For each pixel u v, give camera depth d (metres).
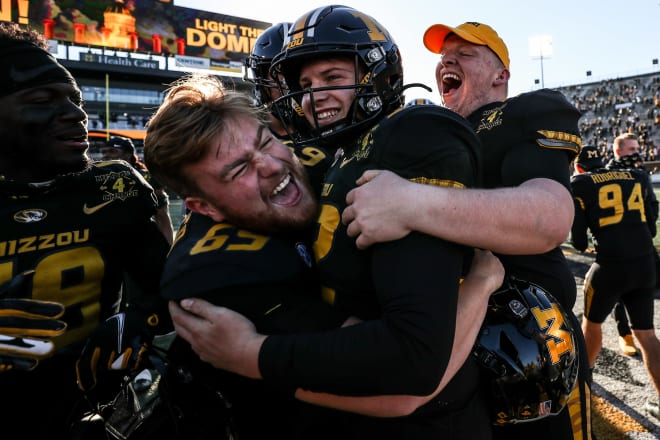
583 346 1.23
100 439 0.96
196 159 0.79
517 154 1.10
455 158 0.76
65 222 1.01
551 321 1.05
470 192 0.76
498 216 0.74
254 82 2.06
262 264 0.77
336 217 0.82
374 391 0.68
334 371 0.67
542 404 1.01
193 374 0.96
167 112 0.80
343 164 0.88
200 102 0.80
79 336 1.03
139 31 24.70
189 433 0.94
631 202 2.33
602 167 2.62
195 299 0.78
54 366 0.98
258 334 0.74
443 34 1.57
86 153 1.03
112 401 1.06
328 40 0.98
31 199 0.98
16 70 0.88
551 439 1.09
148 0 24.81
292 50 1.02
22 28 0.96
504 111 1.16
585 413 1.16
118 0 23.95
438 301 0.67
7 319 0.89
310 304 0.79
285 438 0.98
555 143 1.07
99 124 26.98
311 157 1.13
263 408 0.99
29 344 0.91
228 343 0.74
